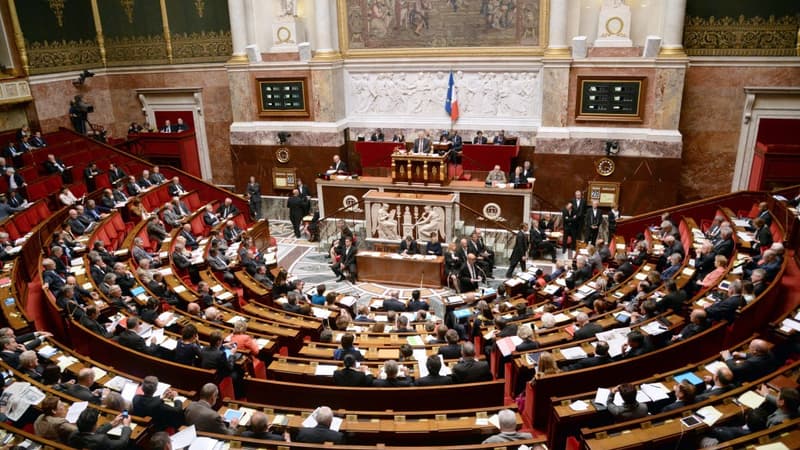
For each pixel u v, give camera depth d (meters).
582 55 16.11
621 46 15.95
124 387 6.78
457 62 17.84
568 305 10.70
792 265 10.38
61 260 11.08
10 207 13.63
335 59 18.33
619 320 8.54
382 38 18.47
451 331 7.87
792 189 13.38
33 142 17.33
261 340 8.15
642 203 16.58
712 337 7.58
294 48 18.44
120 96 21.30
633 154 16.23
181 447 5.47
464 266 13.49
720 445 4.94
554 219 16.64
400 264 13.94
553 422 6.06
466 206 15.40
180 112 20.97
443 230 15.03
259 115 19.20
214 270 12.49
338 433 5.77
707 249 10.94
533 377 7.16
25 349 7.57
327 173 16.73
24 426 6.30
